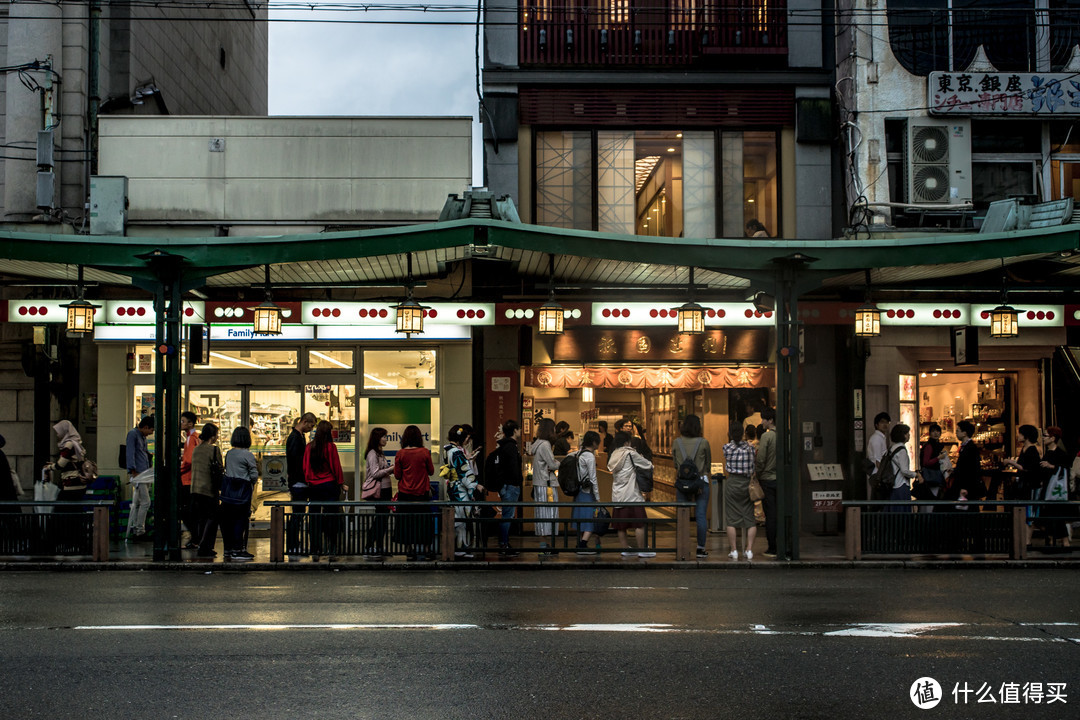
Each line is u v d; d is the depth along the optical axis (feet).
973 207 54.95
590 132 57.26
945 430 64.85
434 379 55.01
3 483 44.86
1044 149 57.16
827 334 57.16
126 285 52.06
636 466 44.06
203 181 54.54
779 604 30.99
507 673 22.00
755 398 57.57
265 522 54.34
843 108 56.49
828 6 58.49
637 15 57.52
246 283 51.31
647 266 47.65
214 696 20.16
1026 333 55.93
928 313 53.21
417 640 25.29
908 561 41.57
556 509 46.42
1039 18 56.95
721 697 20.24
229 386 54.80
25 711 19.15
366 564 40.32
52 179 52.80
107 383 53.98
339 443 54.70
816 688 20.94
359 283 52.11
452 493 44.62
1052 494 47.11
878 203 54.24
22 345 54.80
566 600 31.78
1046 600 31.81
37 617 28.43
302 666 22.53
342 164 54.85
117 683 21.12
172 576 38.04
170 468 41.63
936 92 55.62
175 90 67.51
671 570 40.45
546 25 56.75
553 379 55.11
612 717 18.86
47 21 54.49
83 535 41.14
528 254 46.42
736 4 57.52
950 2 56.59
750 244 42.86
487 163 56.08
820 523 55.62
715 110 57.16
